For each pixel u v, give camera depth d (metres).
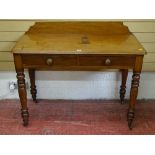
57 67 1.83
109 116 2.25
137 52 1.74
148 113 2.31
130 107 1.99
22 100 1.98
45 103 2.45
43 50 1.74
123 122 2.17
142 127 2.11
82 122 2.17
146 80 2.45
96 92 2.49
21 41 1.91
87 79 2.44
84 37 2.04
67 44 1.85
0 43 2.28
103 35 2.11
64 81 2.45
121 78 2.41
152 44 2.29
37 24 2.13
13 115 2.26
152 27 2.23
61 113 2.29
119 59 1.79
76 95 2.49
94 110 2.34
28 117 2.11
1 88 2.46
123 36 2.08
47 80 2.44
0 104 2.43
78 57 1.79
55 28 2.15
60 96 2.49
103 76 2.43
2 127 2.09
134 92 1.91
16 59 1.79
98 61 1.80
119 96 2.49
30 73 2.30
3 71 2.39
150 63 2.36
